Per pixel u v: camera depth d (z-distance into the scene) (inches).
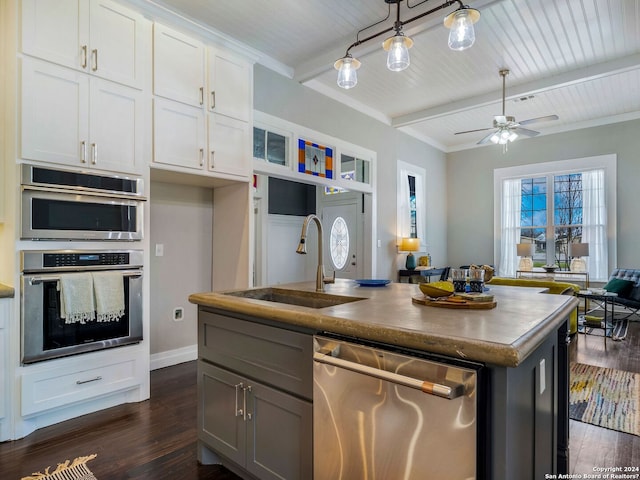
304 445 59.0
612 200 232.7
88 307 97.3
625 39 141.8
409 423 45.6
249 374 68.4
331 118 188.5
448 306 61.0
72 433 91.2
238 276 142.8
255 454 67.2
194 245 148.9
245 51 137.2
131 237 106.8
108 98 102.3
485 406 40.9
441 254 289.7
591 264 239.3
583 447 86.9
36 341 90.4
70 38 95.7
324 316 54.8
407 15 123.5
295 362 60.4
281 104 162.6
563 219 251.3
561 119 236.8
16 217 87.7
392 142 234.2
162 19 114.4
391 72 168.2
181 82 118.7
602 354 157.8
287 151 166.6
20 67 88.0
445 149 296.5
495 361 38.9
